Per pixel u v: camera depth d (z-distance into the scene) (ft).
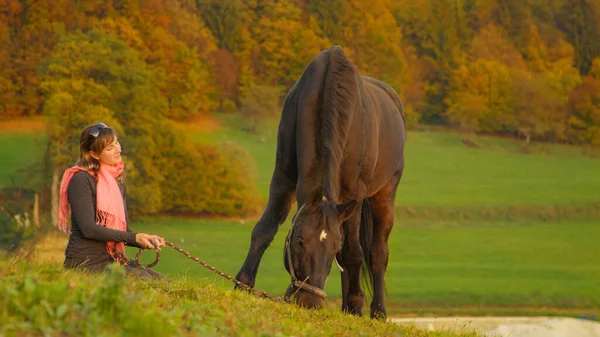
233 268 177.78
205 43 341.00
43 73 237.45
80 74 232.12
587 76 389.39
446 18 391.04
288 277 159.74
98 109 219.61
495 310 151.84
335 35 366.43
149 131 232.32
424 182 295.89
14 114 261.85
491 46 392.47
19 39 274.36
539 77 379.96
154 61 315.17
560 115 370.53
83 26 291.58
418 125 365.20
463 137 356.79
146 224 224.53
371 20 370.32
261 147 298.15
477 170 314.35
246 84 344.69
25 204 195.83
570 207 272.31
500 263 207.72
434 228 251.19
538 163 332.80
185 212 236.63
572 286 177.99
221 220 236.22
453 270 195.93
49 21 284.20
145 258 164.35
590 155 350.23
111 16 306.96
